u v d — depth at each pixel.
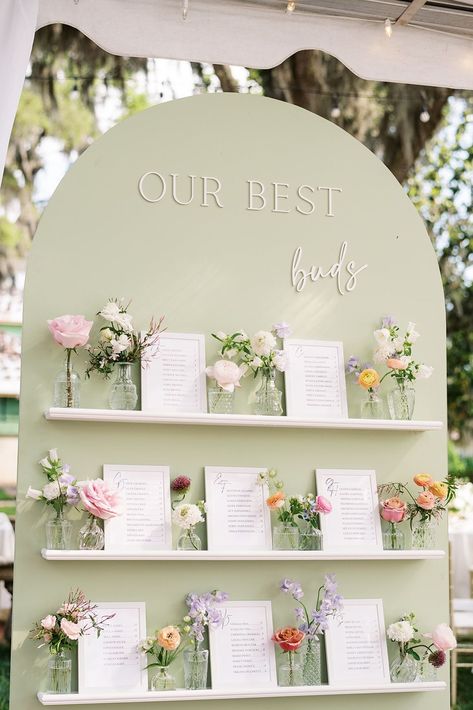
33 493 3.46
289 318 3.89
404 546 3.86
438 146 8.20
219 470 3.71
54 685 3.38
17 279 8.46
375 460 3.92
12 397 8.59
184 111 3.88
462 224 8.17
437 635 3.78
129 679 3.45
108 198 3.74
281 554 3.61
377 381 3.83
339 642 3.72
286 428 3.83
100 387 3.63
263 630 3.65
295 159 3.99
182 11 3.81
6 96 3.50
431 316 4.08
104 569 3.55
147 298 3.73
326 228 3.99
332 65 7.07
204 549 3.65
